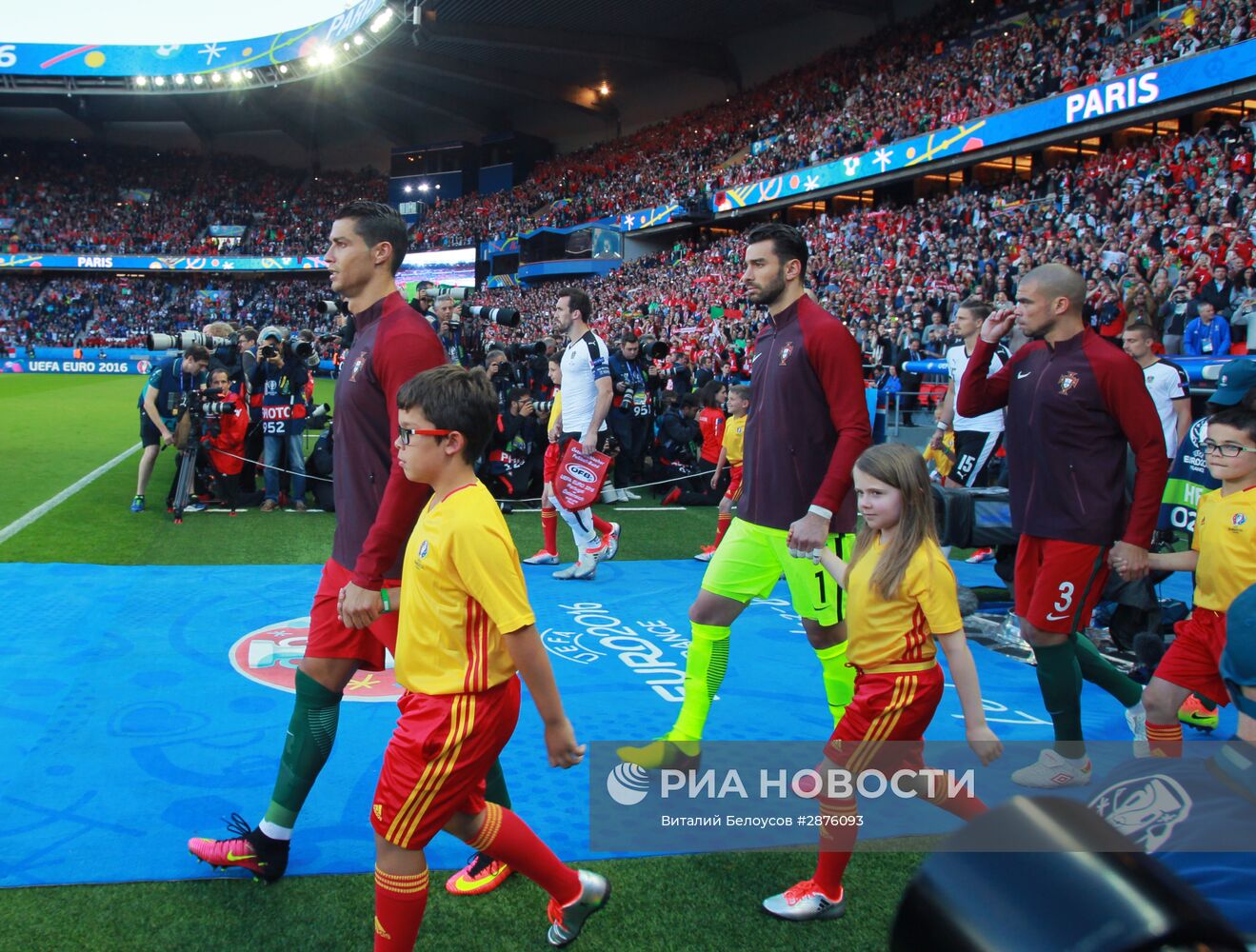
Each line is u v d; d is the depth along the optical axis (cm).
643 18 3750
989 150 2327
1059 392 327
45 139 5331
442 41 3906
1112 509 325
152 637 485
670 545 791
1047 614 333
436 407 207
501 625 200
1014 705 425
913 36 3123
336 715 268
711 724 393
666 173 3912
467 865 276
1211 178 1656
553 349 1072
